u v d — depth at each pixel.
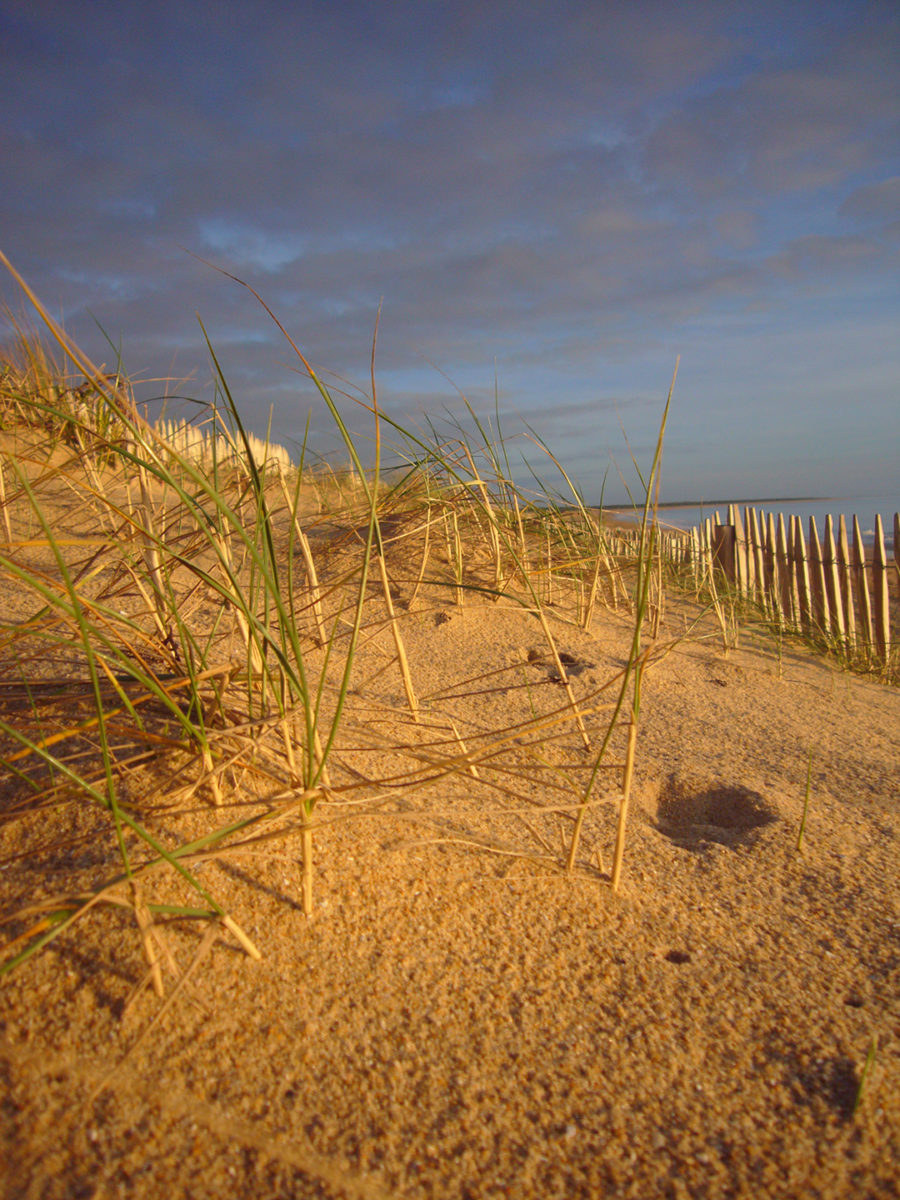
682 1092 1.11
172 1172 0.91
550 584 4.04
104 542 1.71
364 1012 1.17
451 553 4.07
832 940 1.49
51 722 1.67
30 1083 0.98
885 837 1.98
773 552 5.97
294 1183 0.92
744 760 2.49
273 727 1.76
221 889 1.32
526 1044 1.16
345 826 1.54
